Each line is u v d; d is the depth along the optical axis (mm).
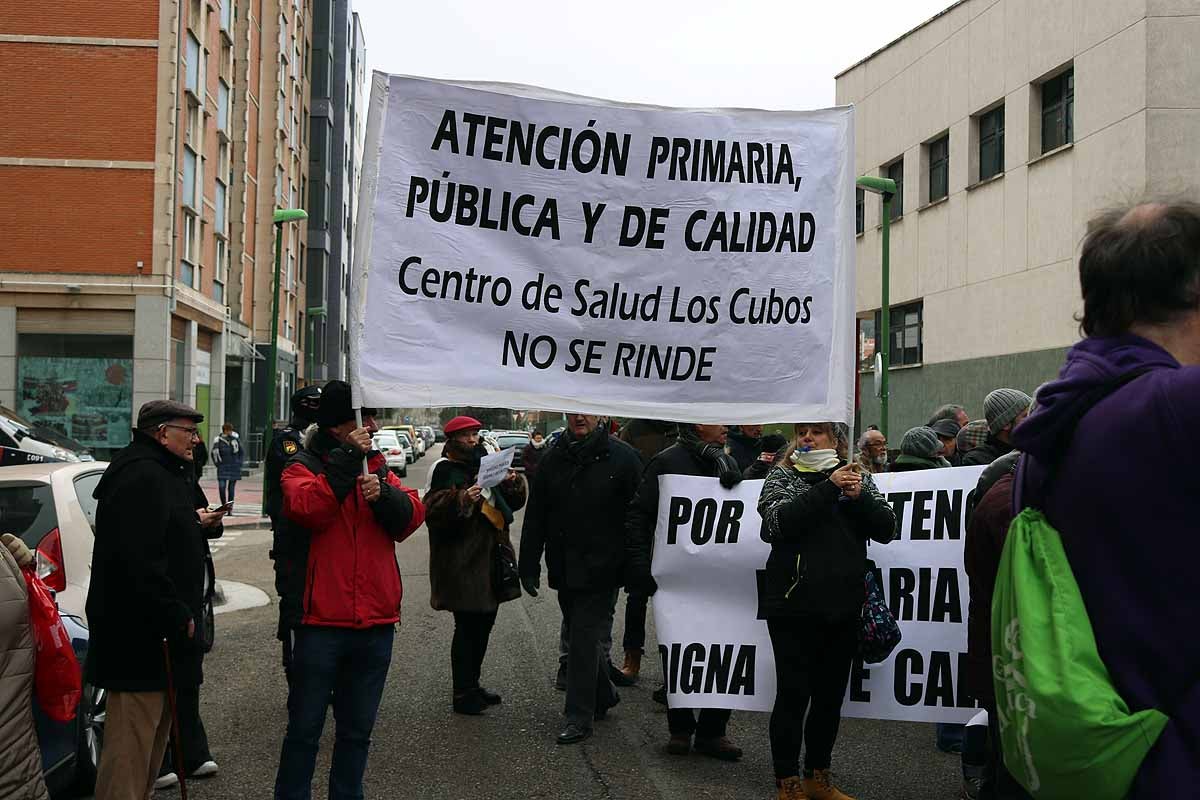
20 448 9602
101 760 4297
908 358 28672
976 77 25141
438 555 6691
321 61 58062
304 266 54125
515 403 4574
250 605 11336
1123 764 1612
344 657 4336
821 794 5004
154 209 26531
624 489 6230
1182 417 1665
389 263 4488
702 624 5867
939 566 5711
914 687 5621
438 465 6820
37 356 26188
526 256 4637
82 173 26328
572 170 4672
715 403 4797
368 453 4395
